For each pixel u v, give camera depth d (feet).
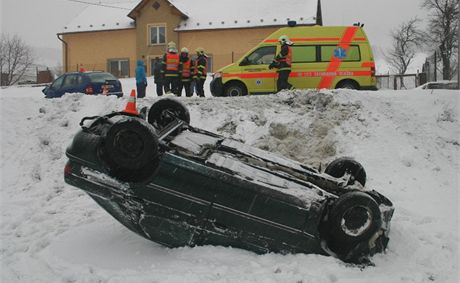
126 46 143.13
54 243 19.40
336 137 30.86
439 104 34.06
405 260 18.07
